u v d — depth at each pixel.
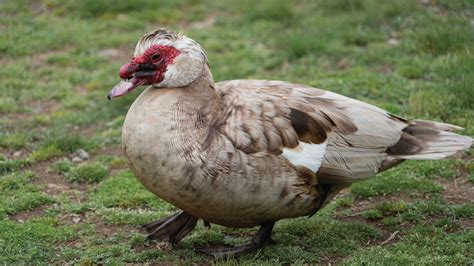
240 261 9.41
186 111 9.03
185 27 19.03
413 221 10.44
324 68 16.31
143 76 9.23
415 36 16.72
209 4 20.20
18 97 15.70
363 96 14.67
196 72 9.20
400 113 13.77
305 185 9.21
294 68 16.25
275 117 9.19
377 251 9.40
